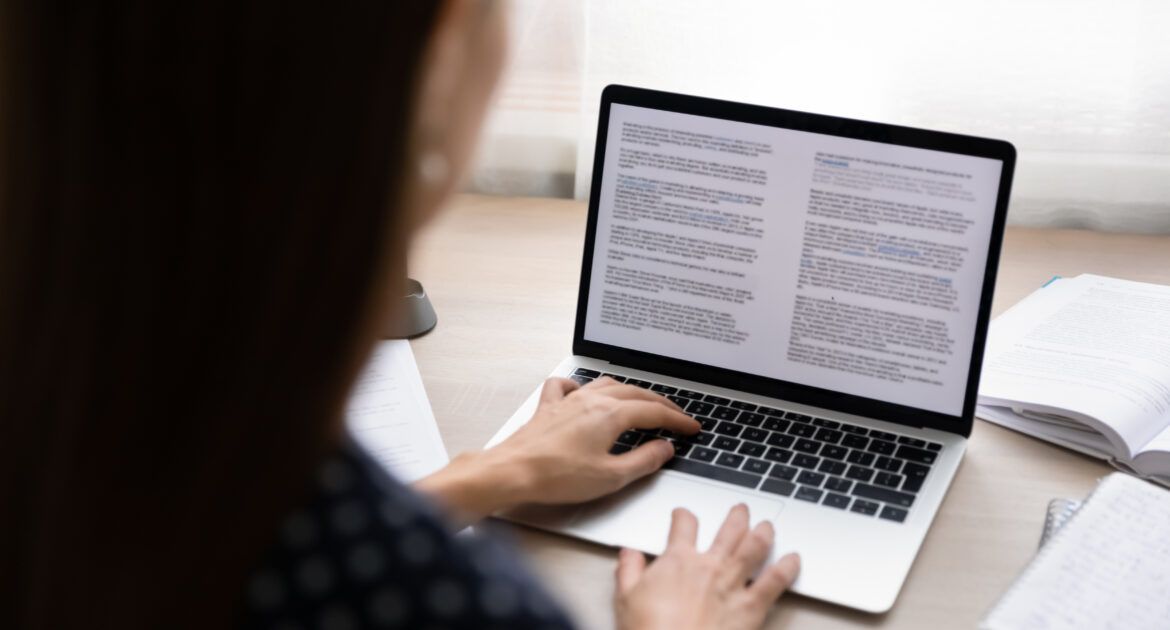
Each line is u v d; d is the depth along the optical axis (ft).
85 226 0.93
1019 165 4.30
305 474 1.00
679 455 2.72
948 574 2.33
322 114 0.93
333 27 0.92
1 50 0.94
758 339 2.97
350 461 1.09
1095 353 3.04
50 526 0.98
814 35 4.29
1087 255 3.95
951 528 2.49
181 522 0.96
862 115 4.37
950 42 4.21
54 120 0.94
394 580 1.06
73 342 0.95
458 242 4.08
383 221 0.98
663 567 2.20
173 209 0.92
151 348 0.94
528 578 1.15
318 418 0.98
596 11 4.31
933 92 4.29
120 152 0.92
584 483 2.49
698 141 2.97
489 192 4.66
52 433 0.96
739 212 2.94
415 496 1.14
